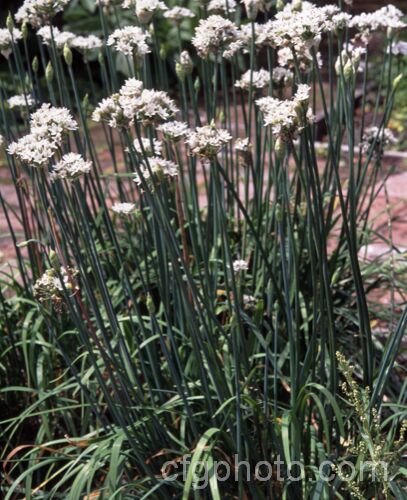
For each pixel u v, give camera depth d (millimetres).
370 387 2602
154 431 2537
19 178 3021
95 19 8828
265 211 3309
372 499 2541
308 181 2270
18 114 6941
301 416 2426
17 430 3133
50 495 2412
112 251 3465
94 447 2414
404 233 5230
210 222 3277
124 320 2896
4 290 3859
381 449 2262
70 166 2207
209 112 3254
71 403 3049
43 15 2963
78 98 3043
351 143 2541
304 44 2215
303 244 3090
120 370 2443
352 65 2576
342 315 3197
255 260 3096
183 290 2275
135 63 2715
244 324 2988
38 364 2959
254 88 3086
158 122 2137
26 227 3172
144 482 2537
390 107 3197
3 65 9688
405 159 6770
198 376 2795
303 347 3080
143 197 3396
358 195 3230
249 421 2645
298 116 2158
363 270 3525
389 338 2861
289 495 2428
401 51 3301
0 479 2922
